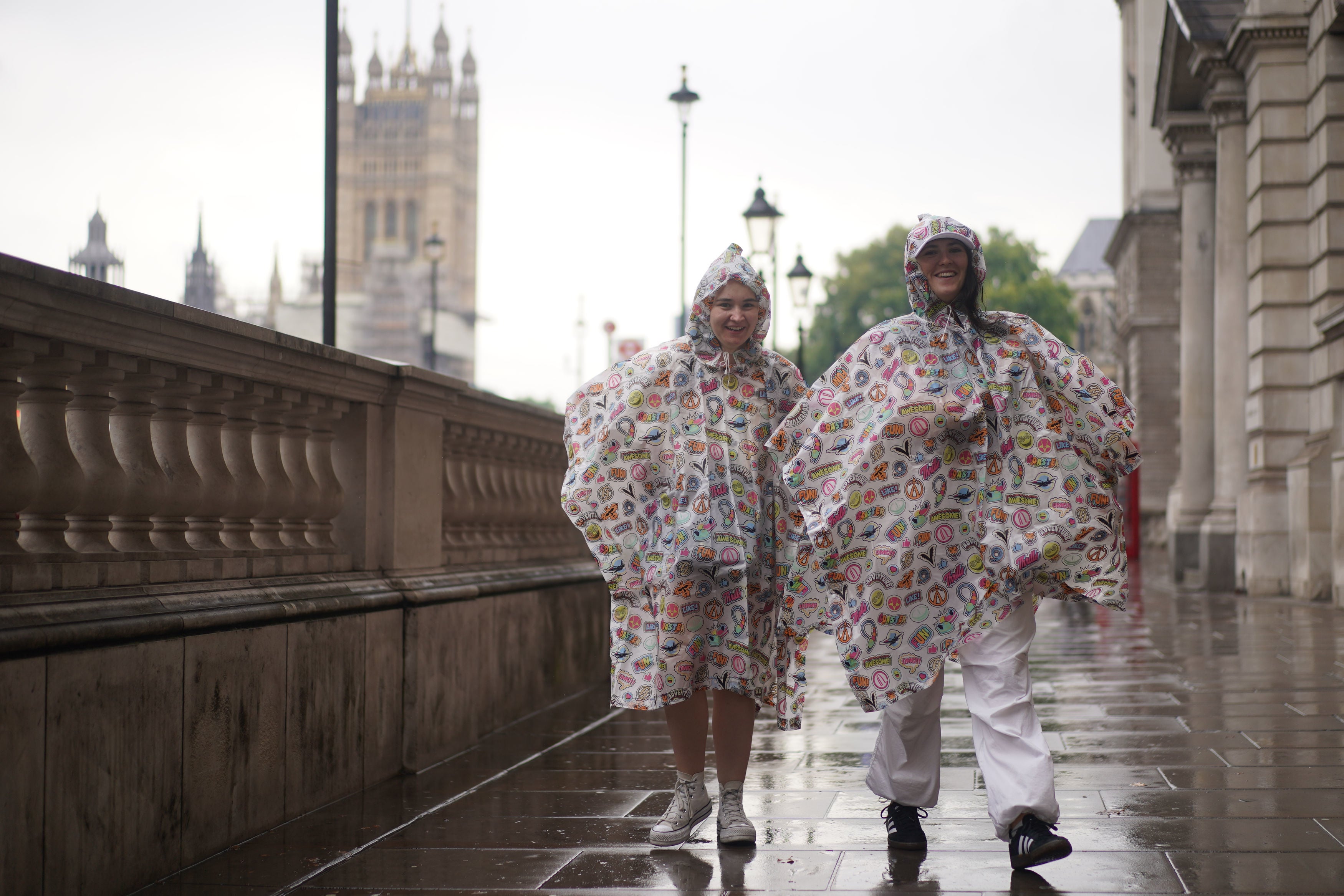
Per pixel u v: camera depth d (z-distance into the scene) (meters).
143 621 3.77
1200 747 5.74
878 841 4.20
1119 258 55.78
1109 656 10.13
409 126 142.75
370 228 142.38
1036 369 3.95
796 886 3.68
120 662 3.67
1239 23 17.67
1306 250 17.52
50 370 3.62
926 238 3.89
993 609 3.79
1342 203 16.52
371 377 5.50
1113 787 4.91
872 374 3.99
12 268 3.20
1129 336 53.00
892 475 3.92
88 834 3.51
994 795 3.68
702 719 4.30
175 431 4.32
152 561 4.07
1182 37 20.86
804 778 5.35
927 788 4.04
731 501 4.19
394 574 5.74
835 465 3.97
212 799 4.15
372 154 142.75
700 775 4.31
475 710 6.46
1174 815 4.40
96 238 77.94
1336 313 15.02
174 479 4.28
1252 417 18.17
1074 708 7.13
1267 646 10.56
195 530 4.55
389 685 5.50
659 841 4.20
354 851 4.22
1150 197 47.94
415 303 132.75
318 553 5.25
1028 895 3.50
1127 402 3.85
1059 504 3.82
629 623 4.27
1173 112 23.03
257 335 4.43
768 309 4.30
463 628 6.30
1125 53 48.12
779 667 4.32
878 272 83.12
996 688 3.75
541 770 5.70
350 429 5.60
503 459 7.84
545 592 7.79
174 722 3.94
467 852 4.20
